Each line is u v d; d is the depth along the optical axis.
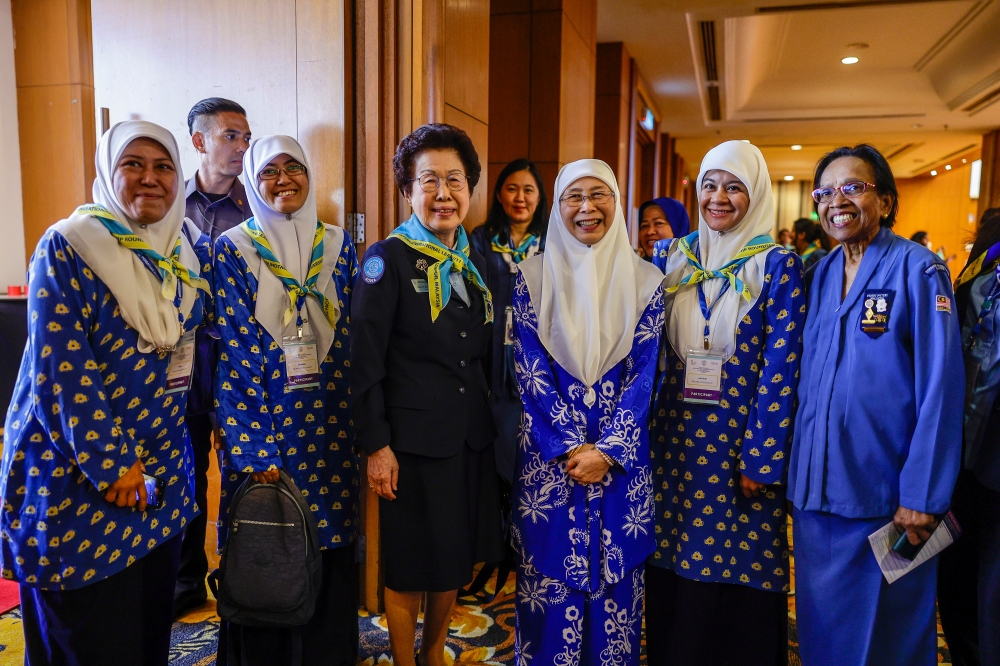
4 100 4.39
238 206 2.32
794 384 1.71
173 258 1.61
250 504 1.71
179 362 1.64
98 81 2.66
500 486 2.04
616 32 6.40
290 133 2.39
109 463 1.42
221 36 2.45
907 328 1.58
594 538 1.71
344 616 1.95
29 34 4.38
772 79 9.19
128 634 1.55
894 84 9.14
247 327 1.76
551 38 4.12
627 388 1.74
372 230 2.38
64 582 1.42
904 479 1.54
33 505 1.42
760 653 1.79
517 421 2.49
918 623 1.60
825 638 1.67
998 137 11.09
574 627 1.73
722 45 6.80
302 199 1.83
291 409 1.82
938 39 7.43
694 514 1.76
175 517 1.64
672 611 1.84
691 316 1.80
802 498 1.67
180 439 1.67
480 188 2.80
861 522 1.61
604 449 1.66
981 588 1.72
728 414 1.74
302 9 2.32
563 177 1.77
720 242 1.80
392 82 2.32
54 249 1.40
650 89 8.55
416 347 1.73
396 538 1.72
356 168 2.38
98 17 2.63
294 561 1.70
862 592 1.62
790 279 1.73
